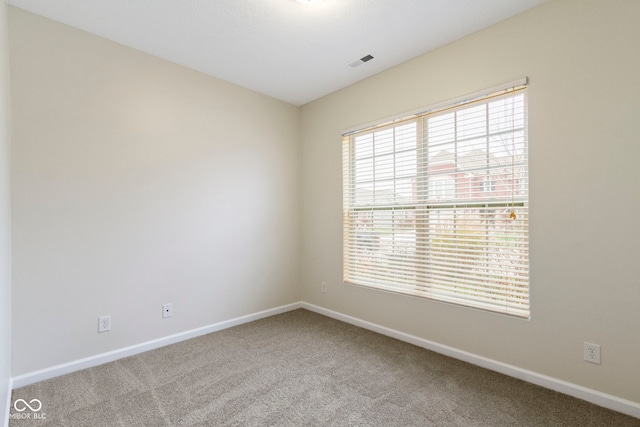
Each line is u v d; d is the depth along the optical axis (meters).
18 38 2.08
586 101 1.90
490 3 2.05
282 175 3.68
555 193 2.01
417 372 2.28
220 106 3.13
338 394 2.02
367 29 2.33
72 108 2.29
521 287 2.19
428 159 2.68
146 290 2.64
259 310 3.47
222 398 1.98
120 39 2.45
